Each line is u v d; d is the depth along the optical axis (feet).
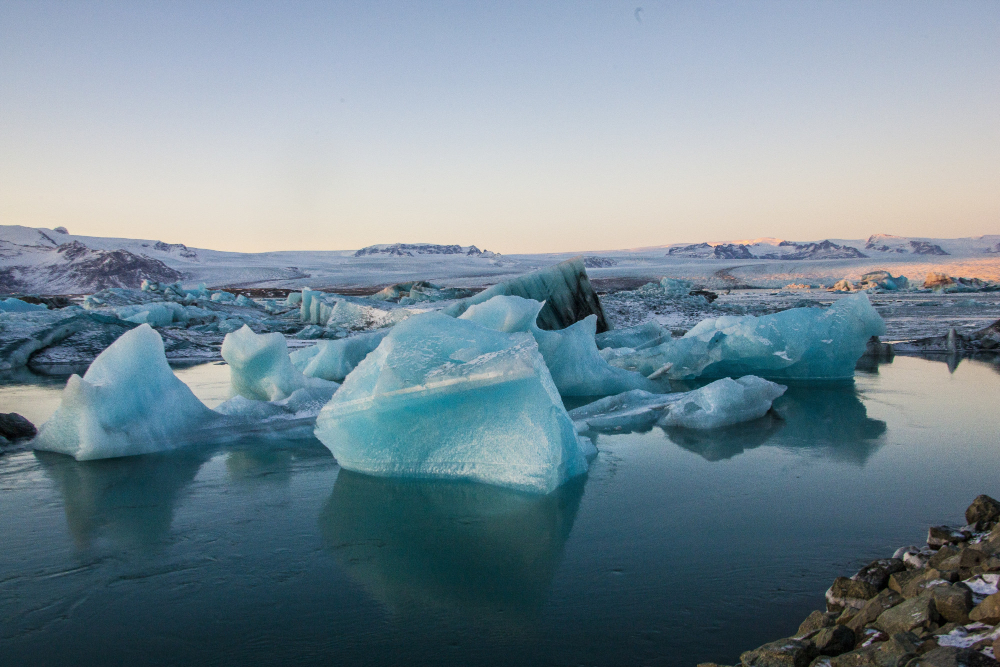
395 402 13.35
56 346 38.06
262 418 19.42
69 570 8.94
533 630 7.07
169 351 40.55
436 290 80.18
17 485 13.20
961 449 15.08
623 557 9.07
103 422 15.60
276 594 8.13
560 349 24.53
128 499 12.24
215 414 18.81
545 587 8.16
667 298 71.20
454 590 8.16
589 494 12.06
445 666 6.37
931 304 72.69
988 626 5.17
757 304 73.41
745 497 11.73
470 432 13.15
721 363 27.94
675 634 6.90
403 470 13.62
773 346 26.40
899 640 5.19
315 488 12.87
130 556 9.42
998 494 11.70
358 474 13.92
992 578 5.91
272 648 6.81
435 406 13.26
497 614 7.48
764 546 9.36
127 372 16.89
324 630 7.18
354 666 6.42
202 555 9.44
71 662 6.61
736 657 6.40
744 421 18.74
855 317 26.53
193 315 56.80
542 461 12.24
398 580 8.48
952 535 7.54
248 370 22.16
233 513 11.35
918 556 7.29
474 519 10.86
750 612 7.36
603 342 34.94
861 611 6.43
